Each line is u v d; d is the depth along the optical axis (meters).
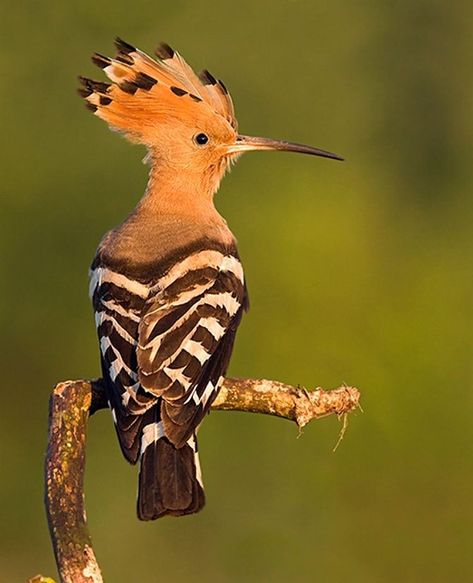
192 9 15.61
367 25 16.05
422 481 14.36
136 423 7.53
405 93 16.11
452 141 16.19
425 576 14.15
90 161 15.26
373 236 15.52
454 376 14.85
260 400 7.95
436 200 15.99
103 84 9.33
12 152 15.23
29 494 15.04
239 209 15.10
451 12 16.31
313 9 15.88
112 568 14.17
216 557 14.18
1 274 15.14
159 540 14.29
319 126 15.81
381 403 14.53
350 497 14.28
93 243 15.16
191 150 9.27
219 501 14.21
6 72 15.32
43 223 15.21
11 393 15.20
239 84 15.70
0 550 14.80
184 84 9.41
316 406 7.94
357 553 14.20
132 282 8.12
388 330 14.92
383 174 15.91
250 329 14.72
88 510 14.36
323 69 15.88
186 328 7.91
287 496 14.27
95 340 15.12
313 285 14.90
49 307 15.16
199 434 14.20
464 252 15.90
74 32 15.42
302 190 15.39
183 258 8.30
